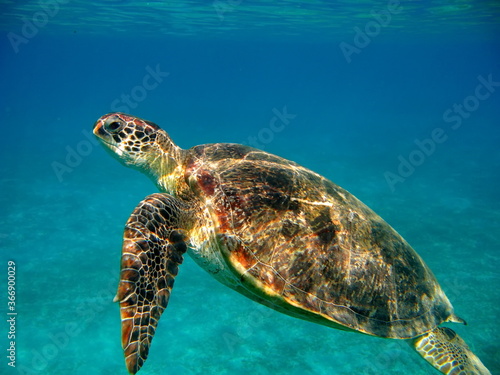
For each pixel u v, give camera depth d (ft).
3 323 27.71
